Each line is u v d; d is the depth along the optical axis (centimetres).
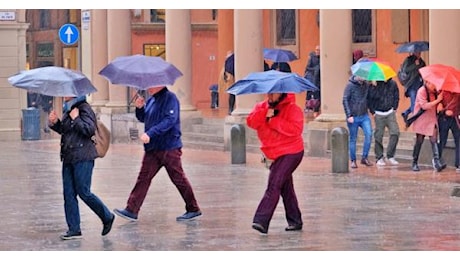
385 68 2511
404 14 3275
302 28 3788
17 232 1633
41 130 4841
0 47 4225
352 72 2522
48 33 5697
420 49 2838
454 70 2325
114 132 3884
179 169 1711
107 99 4078
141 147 3594
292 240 1513
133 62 1662
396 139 2569
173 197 2053
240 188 2205
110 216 1566
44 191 2227
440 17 2486
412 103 2839
